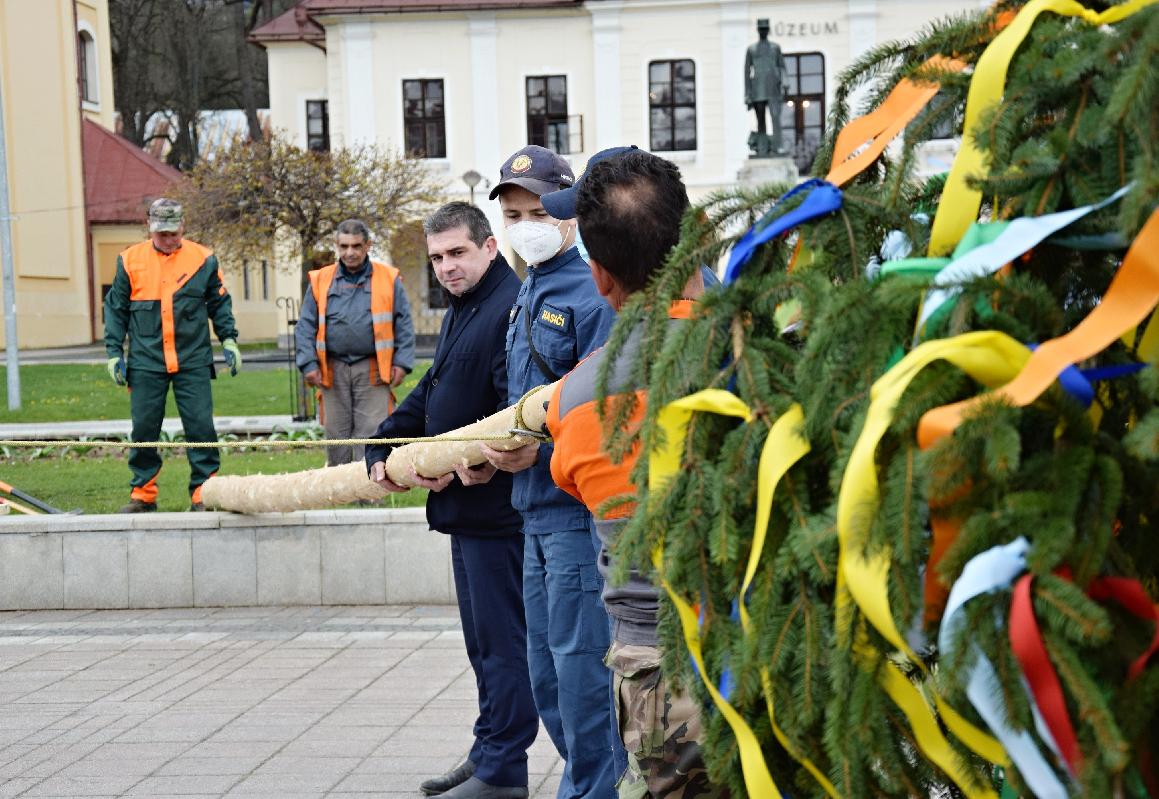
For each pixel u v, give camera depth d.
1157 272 1.67
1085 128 1.77
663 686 2.48
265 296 49.25
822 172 2.38
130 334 8.65
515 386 3.98
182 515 7.38
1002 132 1.86
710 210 2.27
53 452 12.60
